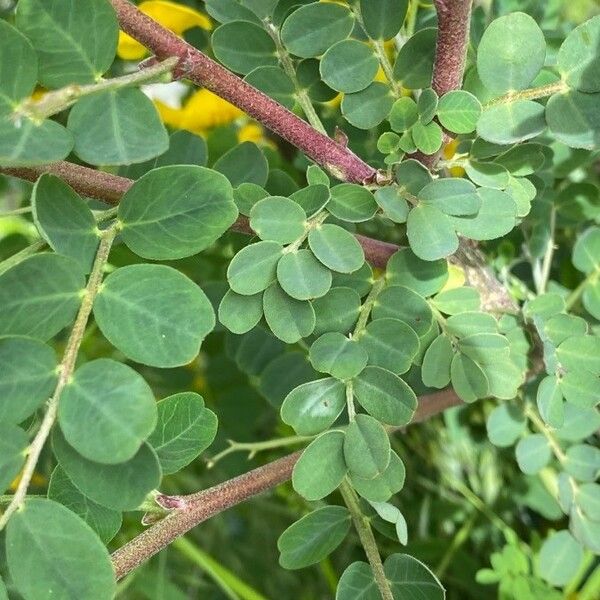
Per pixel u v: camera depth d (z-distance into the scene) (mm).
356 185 112
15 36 83
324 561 205
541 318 135
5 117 84
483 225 113
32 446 85
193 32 184
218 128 186
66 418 84
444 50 105
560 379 130
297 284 106
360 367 110
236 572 239
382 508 117
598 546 146
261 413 207
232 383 206
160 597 204
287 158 206
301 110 146
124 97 89
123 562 110
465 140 128
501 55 104
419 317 117
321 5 122
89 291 92
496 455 219
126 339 90
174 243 97
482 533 221
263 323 126
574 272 179
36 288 89
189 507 117
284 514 243
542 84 113
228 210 96
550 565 155
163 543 114
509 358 127
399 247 130
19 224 210
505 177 117
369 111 121
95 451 81
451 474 225
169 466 109
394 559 119
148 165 143
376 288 120
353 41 120
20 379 86
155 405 83
